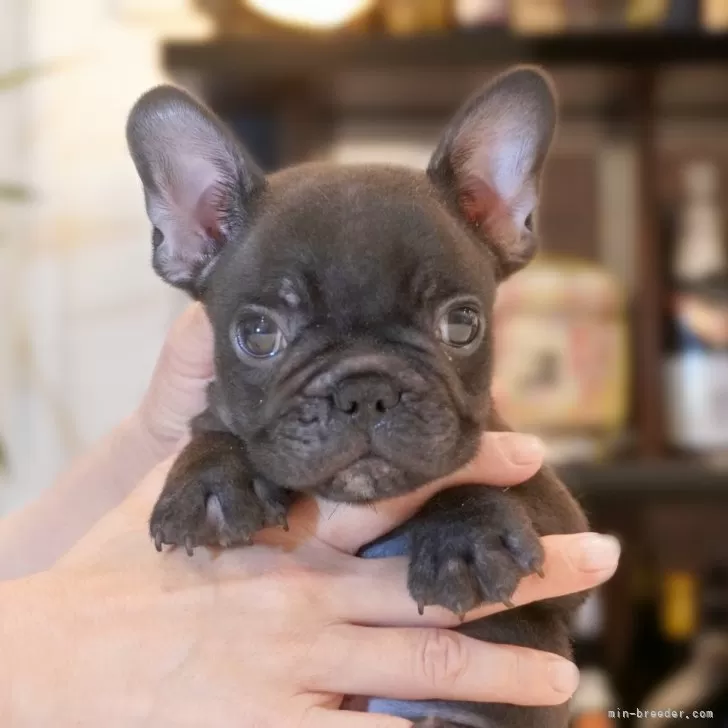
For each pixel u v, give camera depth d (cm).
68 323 71
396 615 37
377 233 37
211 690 35
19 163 70
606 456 62
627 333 64
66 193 70
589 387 62
